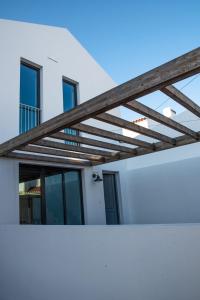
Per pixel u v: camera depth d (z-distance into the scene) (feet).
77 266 11.43
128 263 9.87
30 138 15.71
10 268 15.12
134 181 32.14
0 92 21.45
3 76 21.97
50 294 12.44
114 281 10.15
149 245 9.48
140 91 10.21
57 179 24.53
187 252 8.66
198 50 8.76
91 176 27.12
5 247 15.72
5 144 18.13
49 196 23.50
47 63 26.03
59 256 12.27
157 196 29.81
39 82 25.44
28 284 13.73
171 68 9.37
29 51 24.66
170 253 9.00
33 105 24.53
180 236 8.89
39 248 13.37
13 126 21.74
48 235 12.96
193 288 8.38
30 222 21.52
